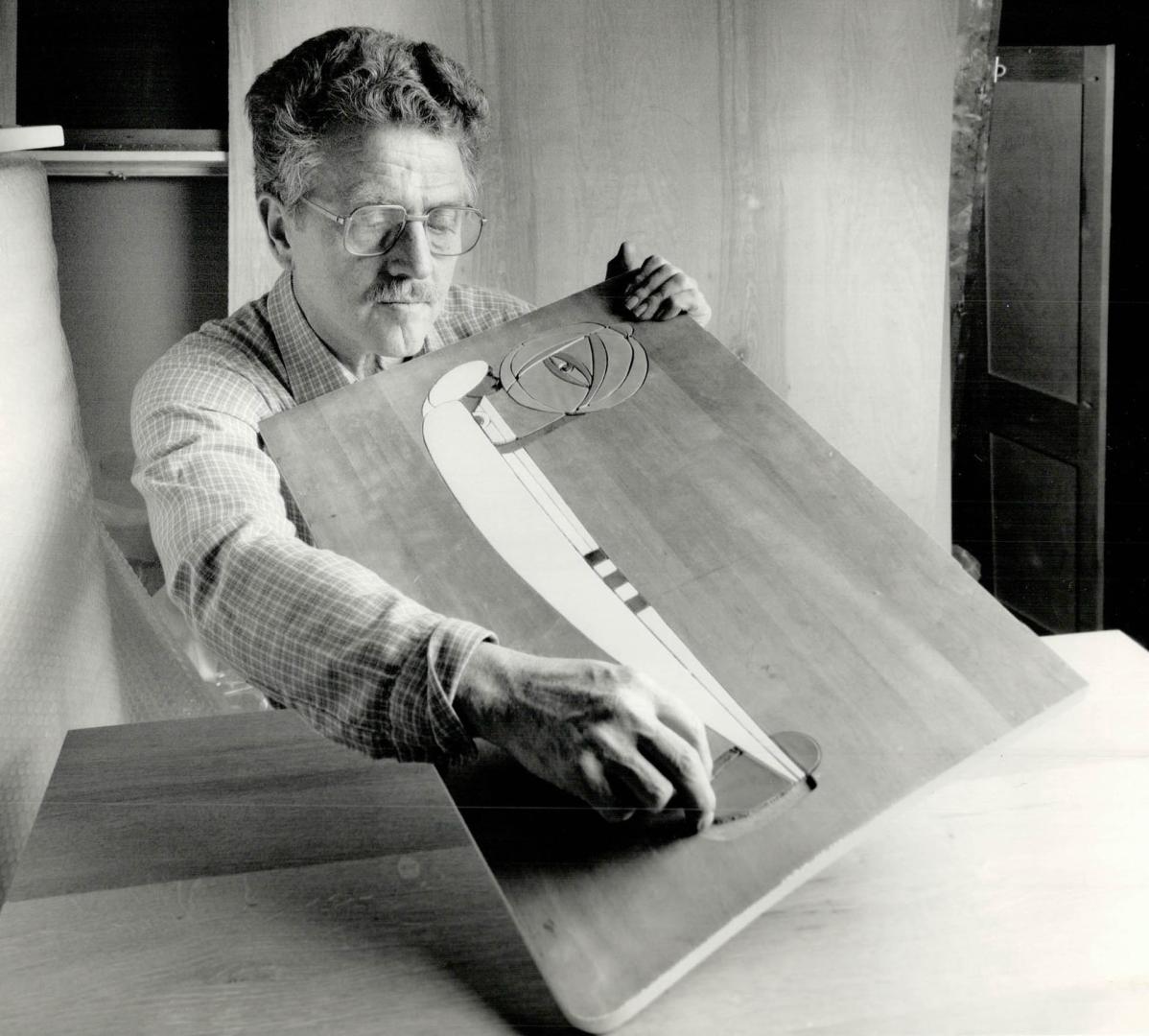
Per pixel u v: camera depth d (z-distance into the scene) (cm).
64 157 149
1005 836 73
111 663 128
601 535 78
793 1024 59
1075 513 180
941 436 178
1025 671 69
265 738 86
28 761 106
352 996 61
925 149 167
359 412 88
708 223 164
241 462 94
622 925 58
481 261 160
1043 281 174
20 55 148
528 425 86
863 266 169
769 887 59
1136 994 60
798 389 171
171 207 155
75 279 155
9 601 106
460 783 67
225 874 71
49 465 116
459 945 65
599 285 99
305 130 94
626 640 71
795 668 69
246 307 114
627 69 158
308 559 77
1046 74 166
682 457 83
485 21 154
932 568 75
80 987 62
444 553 78
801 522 78
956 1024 58
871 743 66
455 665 66
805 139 164
